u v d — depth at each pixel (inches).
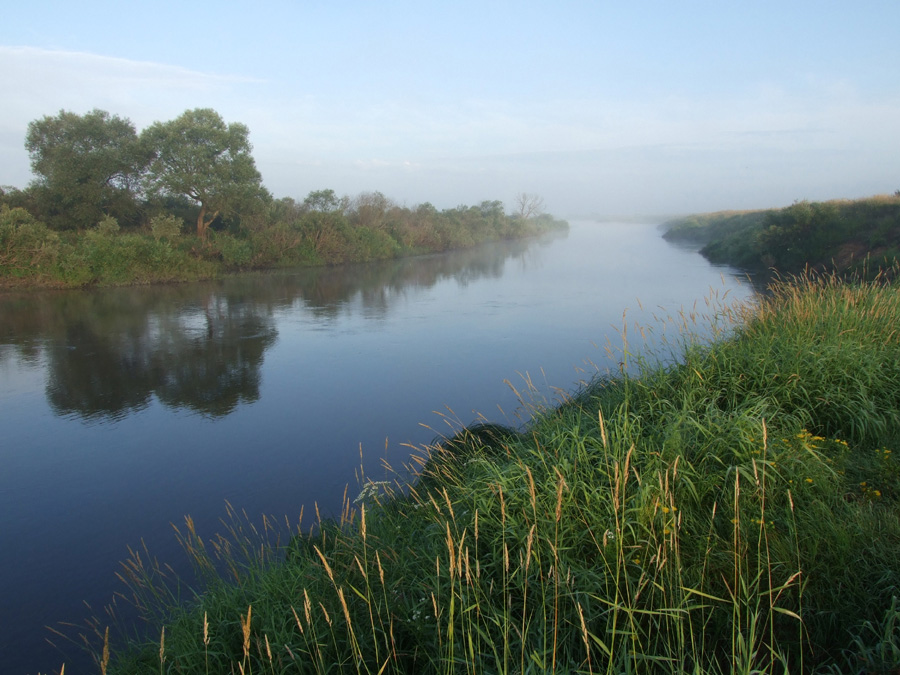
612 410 210.8
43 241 984.3
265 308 821.2
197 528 253.6
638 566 116.3
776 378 217.8
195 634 134.4
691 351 246.1
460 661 104.5
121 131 1293.1
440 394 424.2
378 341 604.1
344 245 1504.7
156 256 1074.1
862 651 97.3
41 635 190.5
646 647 108.2
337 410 397.7
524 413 359.3
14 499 287.4
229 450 338.3
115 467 320.8
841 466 162.2
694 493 137.6
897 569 114.0
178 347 586.2
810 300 292.5
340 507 263.6
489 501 143.3
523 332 628.1
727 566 118.5
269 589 144.4
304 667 117.3
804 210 953.5
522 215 3388.3
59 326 690.8
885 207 915.4
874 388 207.9
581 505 136.2
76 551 241.9
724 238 1608.0
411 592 129.3
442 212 2445.9
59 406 420.2
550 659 107.7
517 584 119.8
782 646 106.9
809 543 121.8
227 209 1251.8
